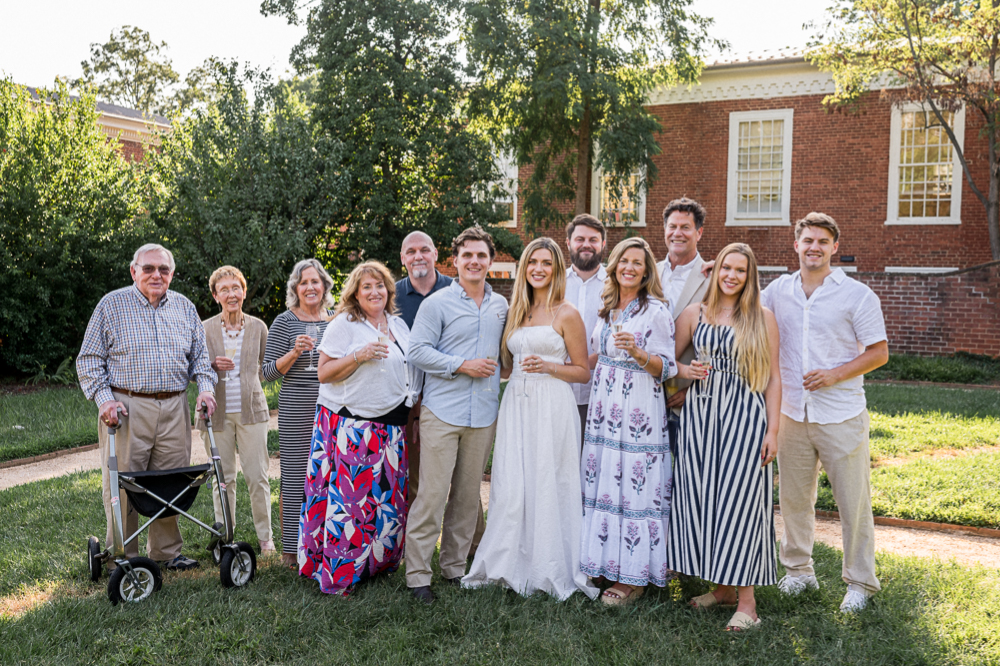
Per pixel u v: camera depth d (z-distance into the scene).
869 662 3.27
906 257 18.05
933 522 5.36
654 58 18.06
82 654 3.35
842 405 3.87
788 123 18.98
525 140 18.89
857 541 3.87
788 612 3.79
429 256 4.75
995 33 14.55
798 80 18.77
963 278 14.49
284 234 14.77
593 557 3.96
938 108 17.47
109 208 14.29
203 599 3.90
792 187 19.05
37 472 7.61
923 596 3.91
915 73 15.40
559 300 4.14
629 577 3.88
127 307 4.31
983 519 5.27
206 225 14.41
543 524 3.99
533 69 17.33
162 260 4.36
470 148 18.08
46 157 13.67
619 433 3.96
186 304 4.61
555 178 19.38
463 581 4.13
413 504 4.06
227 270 4.90
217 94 16.64
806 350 3.94
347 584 3.99
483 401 4.11
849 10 15.95
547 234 21.56
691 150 20.00
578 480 4.09
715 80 19.58
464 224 18.47
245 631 3.54
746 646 3.38
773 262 19.33
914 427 8.45
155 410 4.36
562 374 4.06
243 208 15.00
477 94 18.38
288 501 4.55
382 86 17.20
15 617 3.75
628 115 18.00
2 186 13.21
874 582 3.86
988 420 8.83
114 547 3.90
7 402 11.31
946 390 11.49
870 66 15.92
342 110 17.20
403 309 4.80
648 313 3.93
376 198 16.91
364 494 4.03
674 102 20.09
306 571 4.12
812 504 4.08
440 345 4.11
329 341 4.06
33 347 13.55
